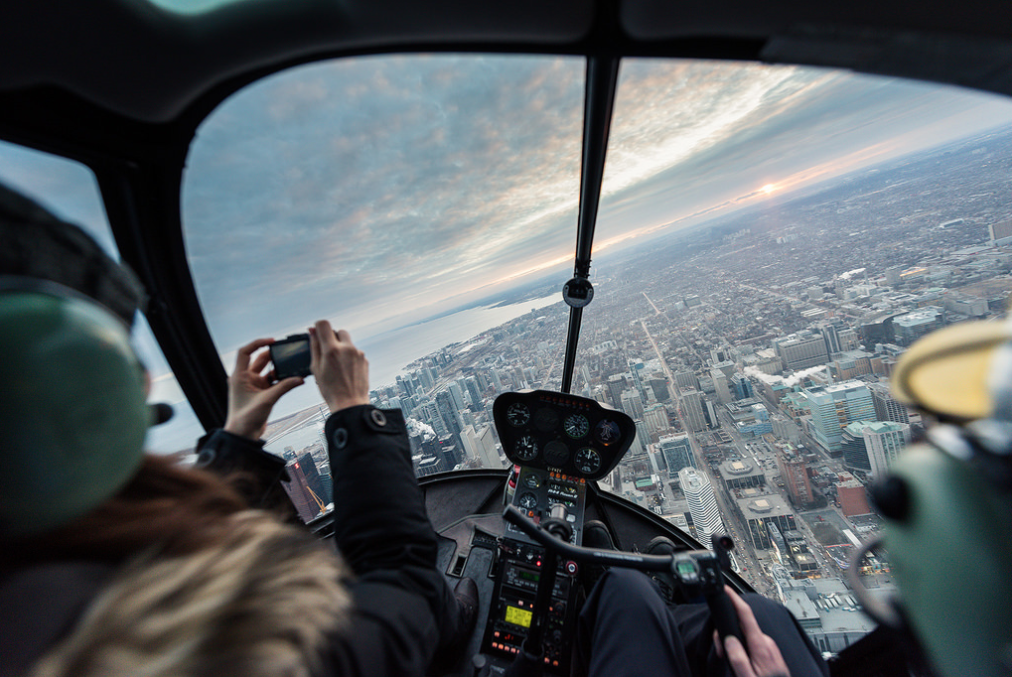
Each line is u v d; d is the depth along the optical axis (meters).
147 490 0.22
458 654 0.94
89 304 0.19
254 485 0.43
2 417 0.15
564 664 0.92
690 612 0.80
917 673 0.29
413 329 1.97
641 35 0.45
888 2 0.34
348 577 0.30
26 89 0.52
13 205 0.19
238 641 0.16
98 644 0.14
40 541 0.18
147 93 0.58
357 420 0.40
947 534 0.21
